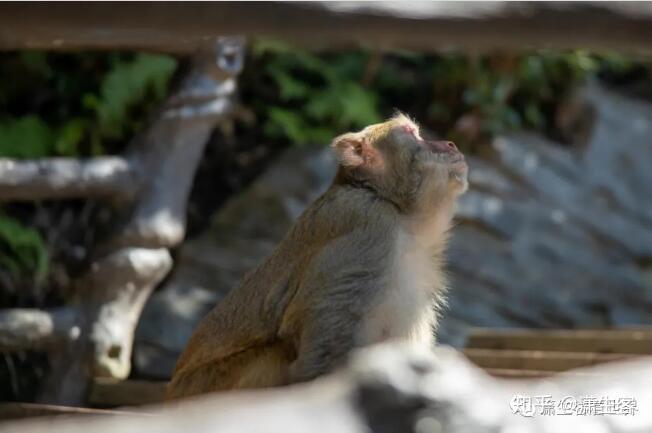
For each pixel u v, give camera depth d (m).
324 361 5.55
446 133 13.86
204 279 11.23
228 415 2.15
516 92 14.24
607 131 13.86
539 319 11.88
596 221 12.84
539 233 12.51
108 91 11.56
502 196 12.72
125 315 8.26
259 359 5.84
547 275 12.20
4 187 7.79
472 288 11.87
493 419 2.32
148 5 2.88
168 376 9.98
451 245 12.10
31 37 3.52
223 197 12.93
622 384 2.59
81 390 8.10
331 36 3.08
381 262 5.75
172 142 8.38
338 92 13.30
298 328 5.73
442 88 13.95
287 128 13.01
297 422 2.17
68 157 11.63
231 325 5.99
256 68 13.55
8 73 11.91
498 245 12.27
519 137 13.55
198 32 3.00
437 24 3.06
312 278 5.70
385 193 5.97
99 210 10.70
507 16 3.08
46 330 8.05
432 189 5.95
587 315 12.06
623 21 3.12
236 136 13.45
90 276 8.27
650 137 13.98
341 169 6.12
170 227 8.34
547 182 13.01
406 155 5.96
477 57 13.58
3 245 10.58
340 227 5.83
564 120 14.20
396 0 3.03
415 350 2.59
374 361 2.33
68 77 12.05
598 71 15.52
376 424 2.25
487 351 7.87
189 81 8.43
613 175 13.44
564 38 3.16
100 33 3.11
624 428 2.43
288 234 6.05
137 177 8.30
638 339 7.72
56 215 11.35
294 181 12.23
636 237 12.86
